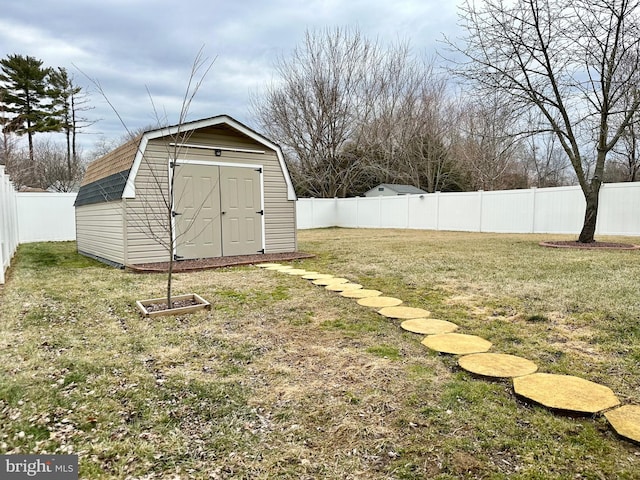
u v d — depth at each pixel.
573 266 6.04
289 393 2.33
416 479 1.60
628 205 10.50
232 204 8.08
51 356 2.82
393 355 2.90
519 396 2.22
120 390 2.34
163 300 4.47
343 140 23.36
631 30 7.45
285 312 4.08
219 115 7.58
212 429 1.96
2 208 6.50
